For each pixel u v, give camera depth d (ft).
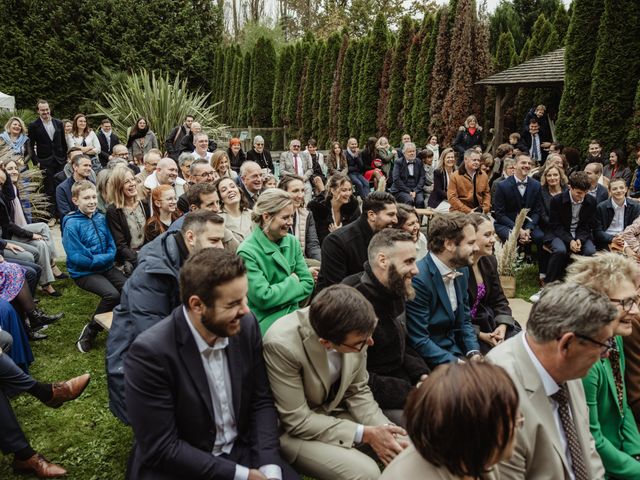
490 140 45.29
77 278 15.06
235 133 60.03
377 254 9.10
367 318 7.16
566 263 20.07
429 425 4.17
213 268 6.40
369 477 7.59
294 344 7.82
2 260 14.65
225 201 14.62
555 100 42.39
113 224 15.78
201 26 80.43
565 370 6.32
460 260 10.50
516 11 72.13
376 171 33.17
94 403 12.14
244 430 7.61
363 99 49.75
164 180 17.89
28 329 15.26
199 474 6.73
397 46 45.88
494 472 5.32
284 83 63.87
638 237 16.98
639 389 8.39
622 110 29.19
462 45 40.01
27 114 46.11
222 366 7.28
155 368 6.69
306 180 32.55
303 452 7.79
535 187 21.52
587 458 6.64
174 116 46.55
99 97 70.79
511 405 4.19
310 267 14.84
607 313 6.03
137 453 7.20
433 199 27.25
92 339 14.94
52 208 30.89
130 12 74.08
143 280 9.58
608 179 25.67
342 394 8.23
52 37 70.59
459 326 11.16
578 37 30.73
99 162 32.19
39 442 10.64
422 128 43.39
